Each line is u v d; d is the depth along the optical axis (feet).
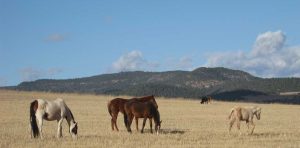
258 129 105.09
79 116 138.41
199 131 95.09
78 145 69.51
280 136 86.74
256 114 92.58
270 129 105.40
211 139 79.56
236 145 71.77
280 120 137.28
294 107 255.50
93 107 192.75
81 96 319.27
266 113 180.55
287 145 72.54
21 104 201.67
